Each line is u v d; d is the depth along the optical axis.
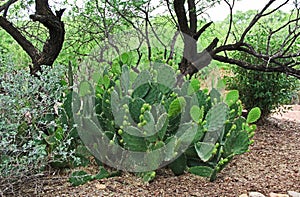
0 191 2.43
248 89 5.41
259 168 3.47
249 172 3.35
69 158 3.03
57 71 2.87
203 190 2.87
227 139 3.09
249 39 5.37
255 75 5.33
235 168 3.43
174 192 2.82
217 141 3.11
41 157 2.54
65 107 3.03
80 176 2.80
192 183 2.99
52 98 3.01
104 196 2.67
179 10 4.37
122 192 2.76
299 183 3.13
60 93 2.92
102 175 2.96
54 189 2.76
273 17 5.79
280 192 2.93
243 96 5.48
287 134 4.96
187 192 2.82
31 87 2.71
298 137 4.83
